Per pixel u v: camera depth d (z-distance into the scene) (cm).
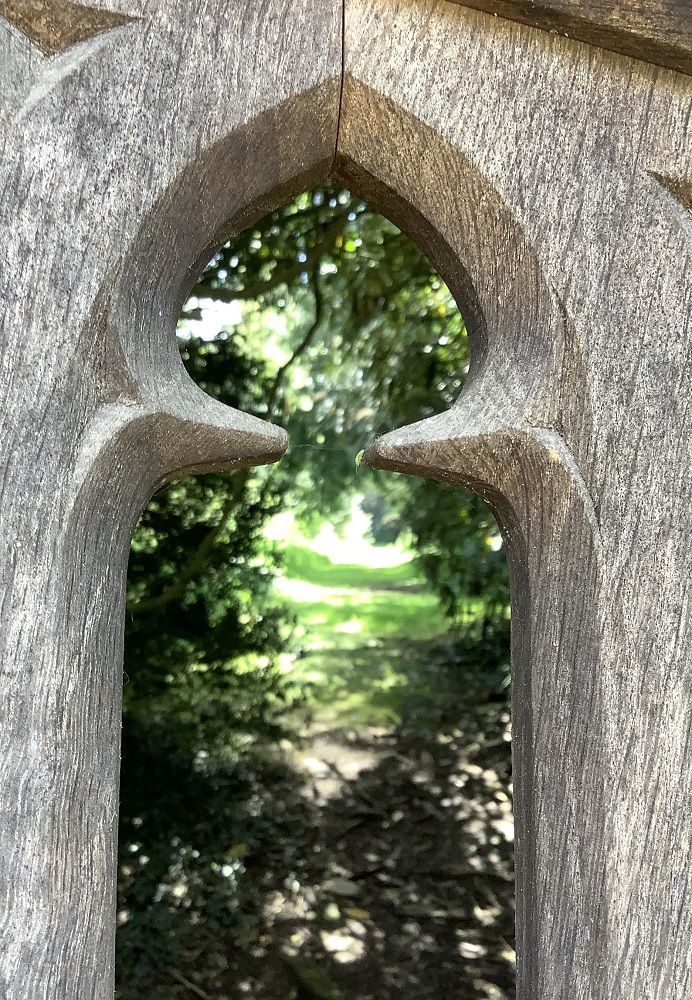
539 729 48
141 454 45
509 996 221
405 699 433
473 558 434
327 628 587
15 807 41
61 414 43
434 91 46
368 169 50
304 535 809
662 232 48
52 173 43
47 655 42
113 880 44
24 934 41
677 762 47
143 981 213
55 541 42
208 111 44
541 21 46
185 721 286
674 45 46
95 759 43
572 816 47
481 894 267
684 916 46
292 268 264
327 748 364
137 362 44
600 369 47
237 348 275
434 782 340
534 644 48
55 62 44
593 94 47
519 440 47
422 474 50
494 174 47
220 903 244
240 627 284
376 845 292
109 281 43
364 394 400
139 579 264
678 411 47
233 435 46
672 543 47
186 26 44
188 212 46
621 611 47
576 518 47
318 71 45
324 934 243
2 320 42
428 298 328
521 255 48
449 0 46
